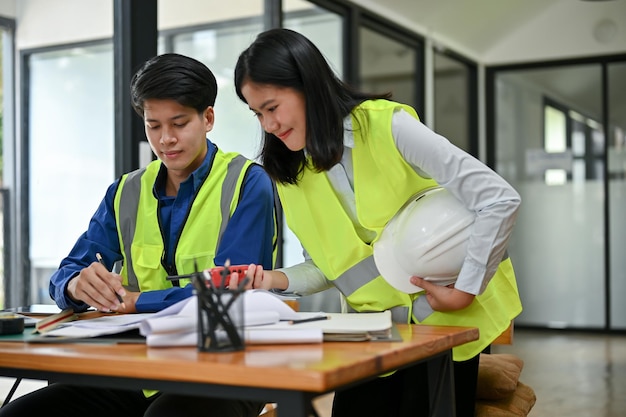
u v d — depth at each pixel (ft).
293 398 3.95
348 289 6.68
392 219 6.64
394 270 6.51
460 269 6.37
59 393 6.54
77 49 12.67
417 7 21.81
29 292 12.23
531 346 22.66
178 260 7.05
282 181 6.68
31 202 12.17
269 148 6.59
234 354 4.48
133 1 13.11
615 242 25.39
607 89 25.43
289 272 6.77
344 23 19.36
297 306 6.61
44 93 12.30
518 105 26.53
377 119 6.30
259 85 5.93
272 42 5.93
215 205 7.06
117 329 5.22
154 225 7.17
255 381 3.99
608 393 16.22
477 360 6.84
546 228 26.16
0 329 5.39
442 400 5.66
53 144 12.42
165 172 7.27
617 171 25.35
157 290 6.72
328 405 15.24
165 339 4.78
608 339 24.21
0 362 4.67
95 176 12.98
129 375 4.30
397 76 21.91
